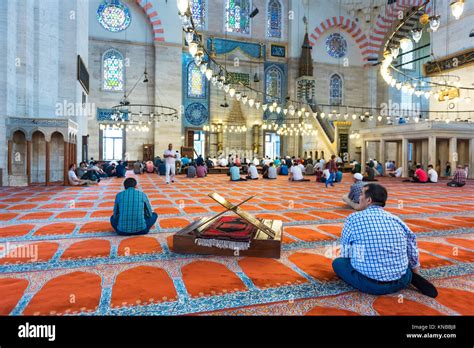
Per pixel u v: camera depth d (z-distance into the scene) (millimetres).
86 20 13383
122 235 3760
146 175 14203
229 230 3254
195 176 13242
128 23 19062
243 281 2469
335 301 2141
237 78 21312
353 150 21281
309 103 21172
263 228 3059
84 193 7453
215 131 20906
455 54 16891
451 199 7348
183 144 20438
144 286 2354
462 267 2840
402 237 2174
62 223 4359
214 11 20891
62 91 10758
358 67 23797
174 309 2016
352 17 23234
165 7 19141
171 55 19250
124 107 19000
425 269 2785
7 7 8227
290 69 22078
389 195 8109
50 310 1979
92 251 3156
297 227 4348
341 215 5199
